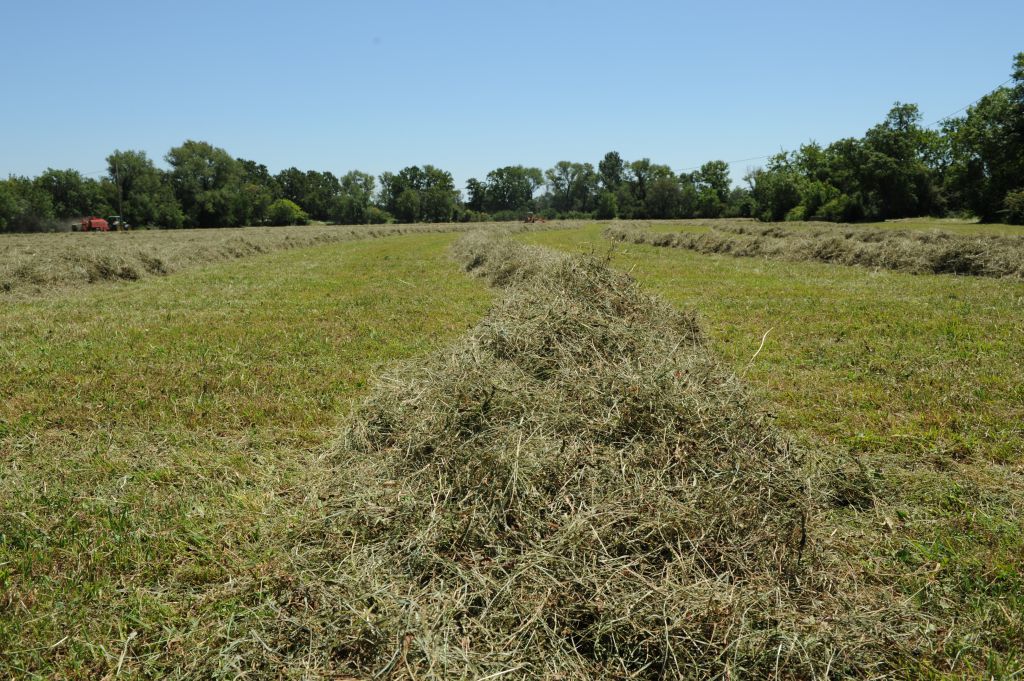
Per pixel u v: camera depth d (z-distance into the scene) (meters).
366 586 2.74
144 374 6.24
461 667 2.32
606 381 4.16
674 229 48.62
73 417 4.98
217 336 8.23
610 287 6.71
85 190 74.75
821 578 2.84
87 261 14.57
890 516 3.51
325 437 4.65
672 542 2.90
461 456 3.57
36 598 2.77
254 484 3.88
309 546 3.16
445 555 2.93
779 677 2.31
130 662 2.45
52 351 7.25
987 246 15.02
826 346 7.43
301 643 2.49
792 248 19.94
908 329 8.26
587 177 130.00
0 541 3.21
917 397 5.50
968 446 4.40
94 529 3.32
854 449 4.43
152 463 4.18
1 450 4.37
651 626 2.45
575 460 3.45
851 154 63.09
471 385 4.30
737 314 9.77
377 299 11.72
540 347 5.20
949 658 2.48
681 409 3.78
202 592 2.86
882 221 60.09
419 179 122.81
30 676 2.37
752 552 2.92
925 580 2.95
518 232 47.25
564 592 2.61
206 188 87.94
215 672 2.35
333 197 111.62
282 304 11.15
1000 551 3.15
